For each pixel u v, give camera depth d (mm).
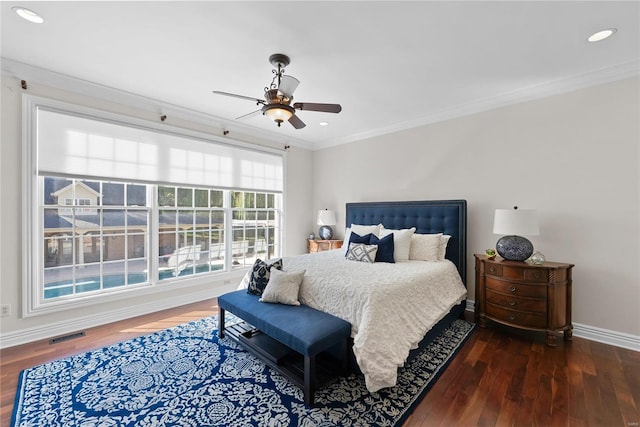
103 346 2592
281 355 2256
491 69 2623
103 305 3123
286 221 5070
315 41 2207
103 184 3213
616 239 2611
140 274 3486
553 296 2594
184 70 2682
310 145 5406
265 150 4711
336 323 2086
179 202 3838
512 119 3184
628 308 2564
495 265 2891
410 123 4031
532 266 2650
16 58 2484
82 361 2322
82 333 2869
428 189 3898
